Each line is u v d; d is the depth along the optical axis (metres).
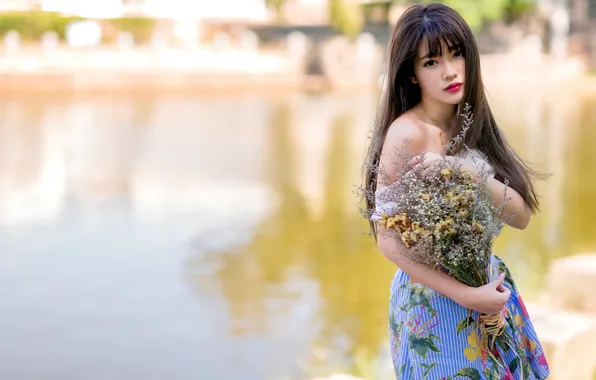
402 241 1.88
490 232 1.81
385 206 1.86
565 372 3.26
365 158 2.08
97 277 6.09
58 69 24.20
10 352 4.64
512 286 2.09
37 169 10.95
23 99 20.77
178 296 5.64
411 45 1.94
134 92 23.58
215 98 22.53
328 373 4.21
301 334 4.89
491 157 2.05
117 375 4.29
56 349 4.70
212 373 4.30
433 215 1.77
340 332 4.87
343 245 7.07
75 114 17.92
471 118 1.90
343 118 17.58
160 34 29.84
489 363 1.92
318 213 8.38
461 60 1.95
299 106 20.36
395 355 2.02
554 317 3.48
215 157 12.17
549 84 27.17
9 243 7.09
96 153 12.43
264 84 26.31
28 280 6.00
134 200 9.02
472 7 30.03
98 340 4.82
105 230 7.61
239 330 4.93
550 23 34.41
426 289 1.94
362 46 28.17
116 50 25.92
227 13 34.34
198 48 28.12
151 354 4.61
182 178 10.37
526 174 2.10
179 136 14.62
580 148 12.47
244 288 5.81
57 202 8.85
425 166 1.81
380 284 5.90
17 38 25.41
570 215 7.83
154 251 6.86
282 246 7.04
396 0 33.53
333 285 5.86
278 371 4.32
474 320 1.92
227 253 6.82
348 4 29.22
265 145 13.53
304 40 27.83
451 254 1.81
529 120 16.52
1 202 8.80
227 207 8.68
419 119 1.98
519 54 30.05
